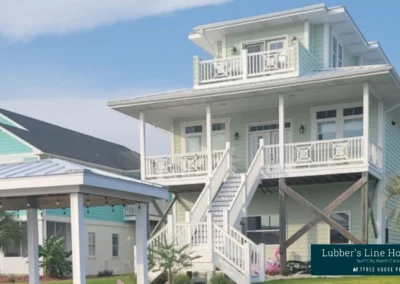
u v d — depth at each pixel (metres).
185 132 21.22
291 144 17.42
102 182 8.54
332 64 20.72
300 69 18.44
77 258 8.20
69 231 25.47
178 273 14.47
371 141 17.05
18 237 18.75
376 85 16.91
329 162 16.75
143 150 19.33
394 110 19.69
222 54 21.41
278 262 17.19
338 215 18.56
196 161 18.70
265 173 17.61
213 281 13.52
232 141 20.33
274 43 20.53
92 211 27.50
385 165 18.61
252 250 14.30
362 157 16.33
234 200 15.95
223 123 20.59
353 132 18.61
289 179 17.77
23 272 22.95
